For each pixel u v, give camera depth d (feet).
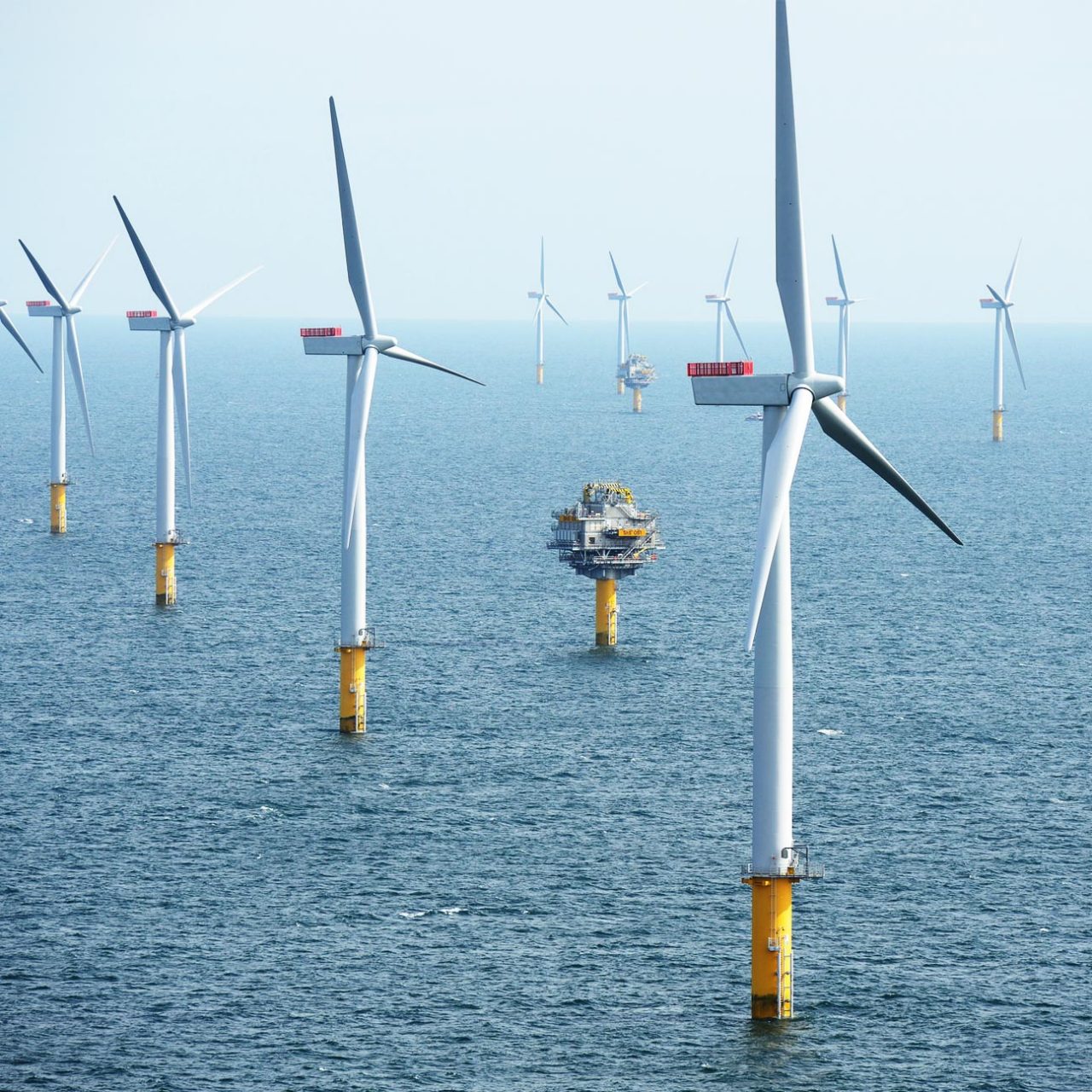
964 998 573.33
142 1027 549.95
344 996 571.69
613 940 617.62
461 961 598.34
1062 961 603.67
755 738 521.24
